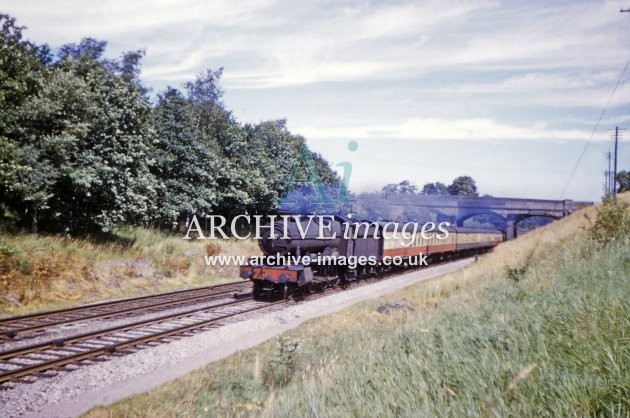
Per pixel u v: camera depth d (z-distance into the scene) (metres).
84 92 18.17
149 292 17.94
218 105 35.03
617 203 16.05
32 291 14.42
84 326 11.80
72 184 17.75
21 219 17.83
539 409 3.61
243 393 7.65
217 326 12.39
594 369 4.01
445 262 36.06
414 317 10.86
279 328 12.82
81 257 17.17
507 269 14.70
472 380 4.32
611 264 9.60
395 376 5.09
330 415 4.52
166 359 9.71
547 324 5.76
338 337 11.08
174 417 6.82
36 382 8.00
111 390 8.03
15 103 17.73
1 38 17.59
